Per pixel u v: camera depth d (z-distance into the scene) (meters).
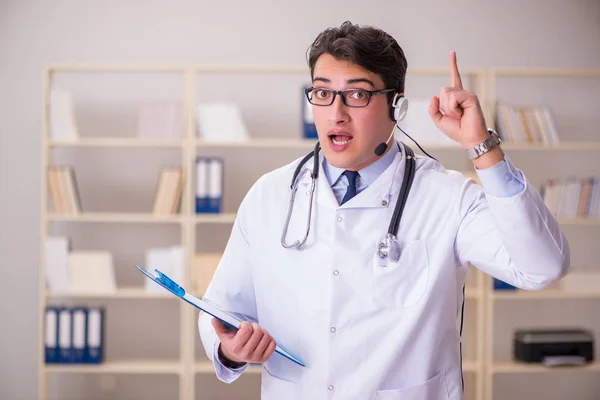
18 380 4.62
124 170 4.62
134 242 4.63
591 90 4.71
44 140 4.17
